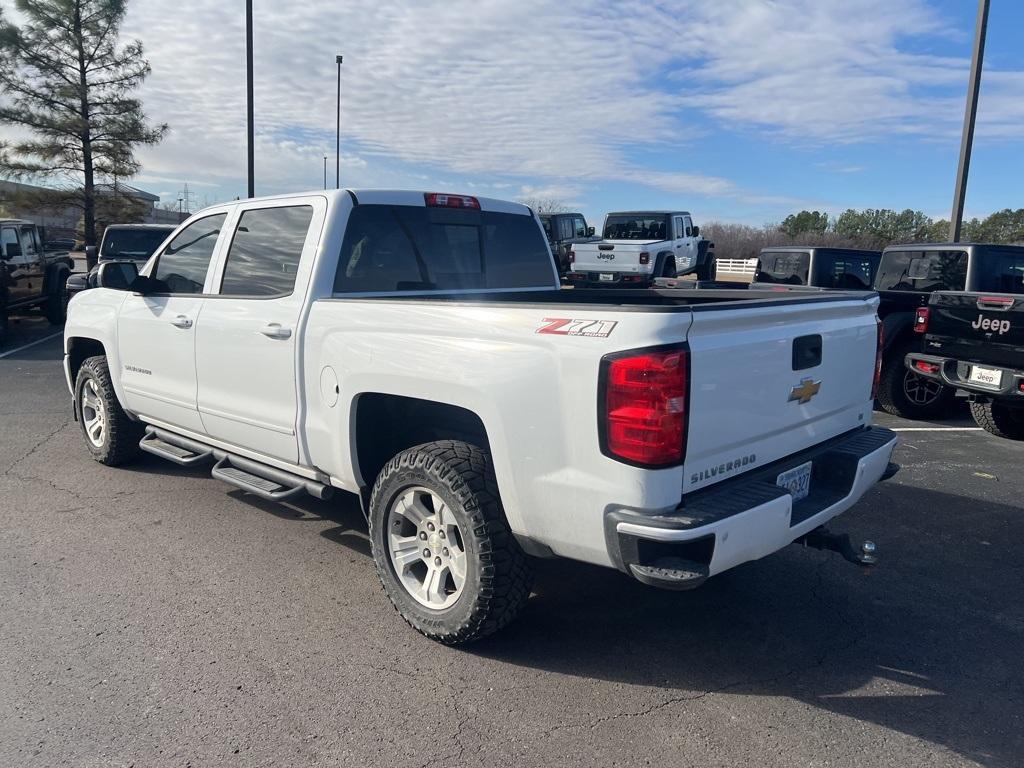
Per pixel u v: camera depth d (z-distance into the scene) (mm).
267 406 4336
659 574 2816
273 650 3496
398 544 3719
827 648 3613
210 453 4945
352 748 2836
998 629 3832
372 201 4344
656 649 3572
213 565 4387
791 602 4074
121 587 4090
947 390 8594
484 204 5043
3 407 8336
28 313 17703
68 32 21391
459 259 4836
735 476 3207
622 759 2799
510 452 3162
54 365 11180
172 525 4977
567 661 3455
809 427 3633
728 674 3377
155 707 3053
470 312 3303
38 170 21766
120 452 6008
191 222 5121
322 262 4098
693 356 2869
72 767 2705
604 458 2898
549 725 2990
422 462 3439
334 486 4184
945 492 5945
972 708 3156
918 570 4508
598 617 3871
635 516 2846
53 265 15523
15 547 4586
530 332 3084
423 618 3566
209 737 2881
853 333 3873
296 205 4348
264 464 4578
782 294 4371
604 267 18188
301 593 4059
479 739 2896
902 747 2895
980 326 6934
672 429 2822
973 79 12422
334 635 3639
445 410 3902
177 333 4938
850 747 2891
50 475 5957
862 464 3670
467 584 3369
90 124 21859
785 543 3211
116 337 5598
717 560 2865
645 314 2814
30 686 3180
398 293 4430
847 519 5324
